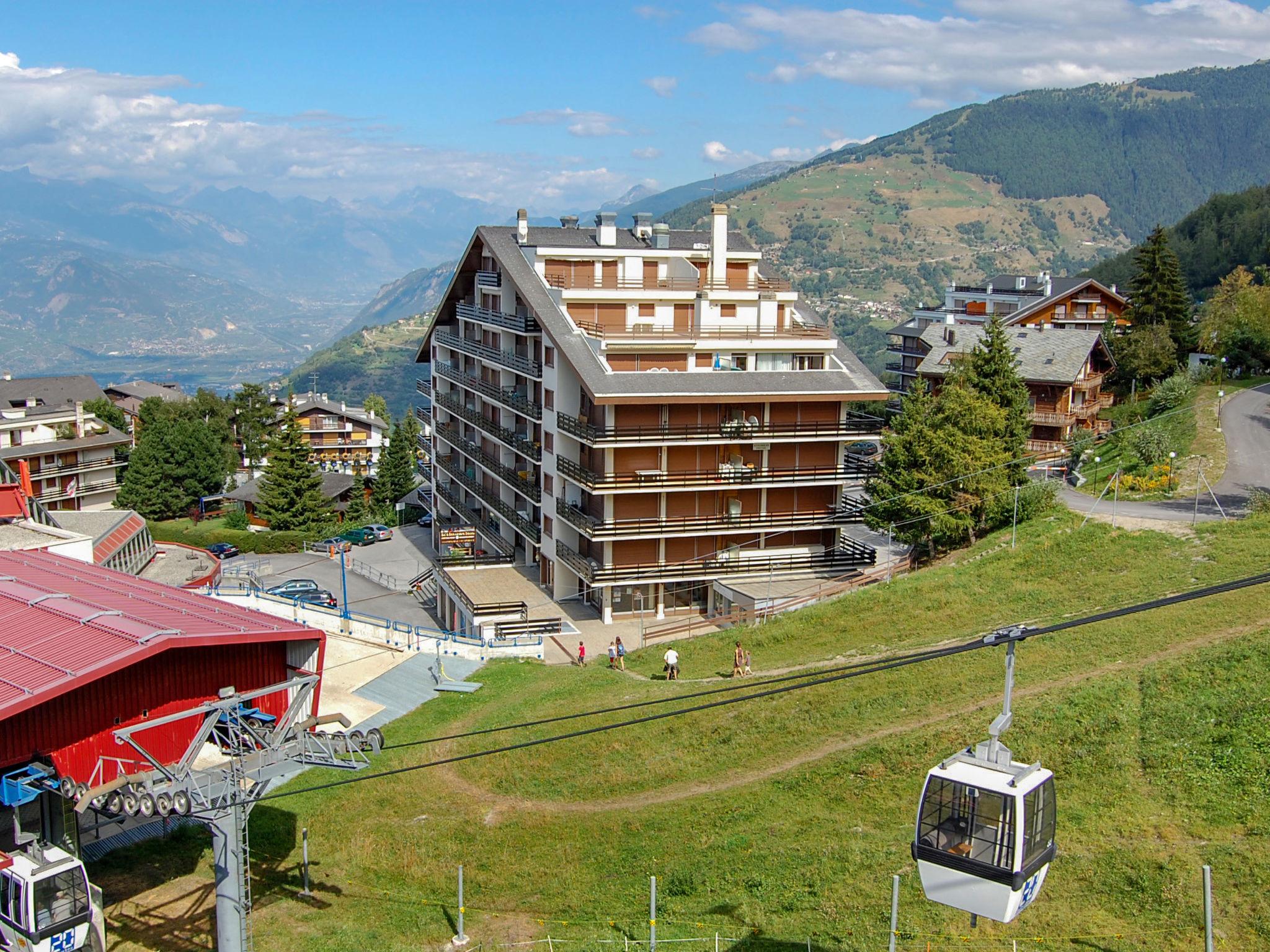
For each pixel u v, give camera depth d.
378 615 83.75
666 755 40.78
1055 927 25.42
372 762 43.88
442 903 33.03
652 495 68.19
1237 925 24.05
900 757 35.59
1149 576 51.53
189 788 27.50
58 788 27.92
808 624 57.56
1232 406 83.00
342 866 35.91
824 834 32.41
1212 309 118.31
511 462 84.88
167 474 128.12
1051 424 89.31
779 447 69.88
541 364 75.25
